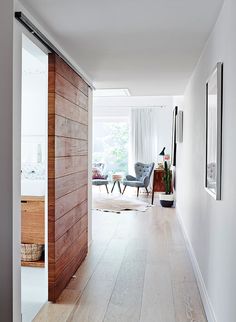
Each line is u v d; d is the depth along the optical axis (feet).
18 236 7.35
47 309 9.39
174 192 26.96
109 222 20.44
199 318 8.97
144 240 16.48
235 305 6.15
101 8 7.66
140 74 14.21
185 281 11.46
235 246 6.20
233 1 6.46
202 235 10.73
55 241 9.80
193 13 7.94
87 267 12.75
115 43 10.13
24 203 12.60
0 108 6.95
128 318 8.91
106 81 15.69
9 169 6.99
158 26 8.74
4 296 7.06
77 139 12.53
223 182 7.43
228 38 6.94
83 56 11.47
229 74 6.84
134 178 31.09
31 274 12.15
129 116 33.55
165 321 8.77
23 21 7.23
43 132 13.51
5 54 6.92
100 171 32.78
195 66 12.83
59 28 8.91
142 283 11.25
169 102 32.89
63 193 10.59
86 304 9.71
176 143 24.40
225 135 7.27
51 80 9.58
